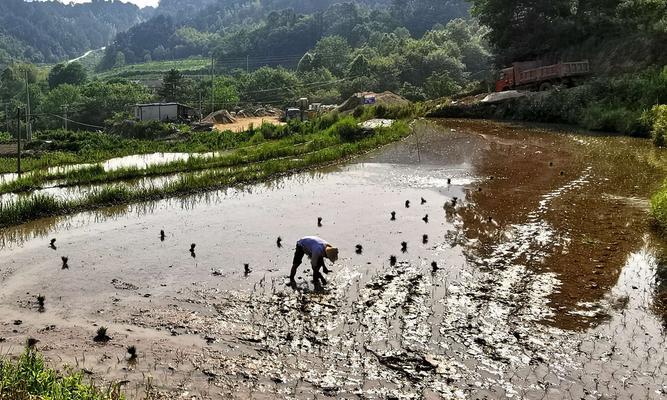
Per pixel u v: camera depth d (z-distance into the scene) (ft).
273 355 29.84
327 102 334.65
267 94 362.74
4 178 92.38
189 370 28.40
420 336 31.48
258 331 32.76
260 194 74.43
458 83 350.43
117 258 47.55
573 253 45.24
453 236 51.62
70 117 320.29
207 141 151.64
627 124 116.37
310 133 150.71
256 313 35.32
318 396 25.96
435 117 170.09
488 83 194.08
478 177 80.18
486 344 30.42
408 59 361.51
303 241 40.16
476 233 52.26
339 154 102.94
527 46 184.75
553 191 68.49
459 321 33.27
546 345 30.12
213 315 35.22
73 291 39.93
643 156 89.86
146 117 254.27
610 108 127.75
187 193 75.87
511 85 165.99
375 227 55.67
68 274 43.62
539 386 26.32
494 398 25.49
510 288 38.27
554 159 91.20
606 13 174.60
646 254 44.24
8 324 34.30
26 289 40.42
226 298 37.93
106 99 324.80
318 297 37.63
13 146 156.35
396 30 551.59
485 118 160.04
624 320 32.91
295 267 40.93
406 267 43.29
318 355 29.68
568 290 37.65
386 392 26.17
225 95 330.34
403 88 313.94
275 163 92.94
